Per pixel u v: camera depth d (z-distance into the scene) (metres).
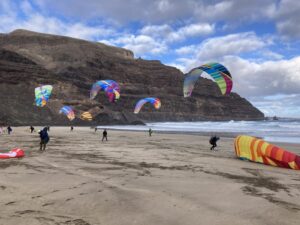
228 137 44.22
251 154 16.61
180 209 7.36
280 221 6.67
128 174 11.64
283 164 15.18
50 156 16.72
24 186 9.28
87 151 19.83
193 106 191.50
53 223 6.29
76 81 145.12
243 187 9.73
